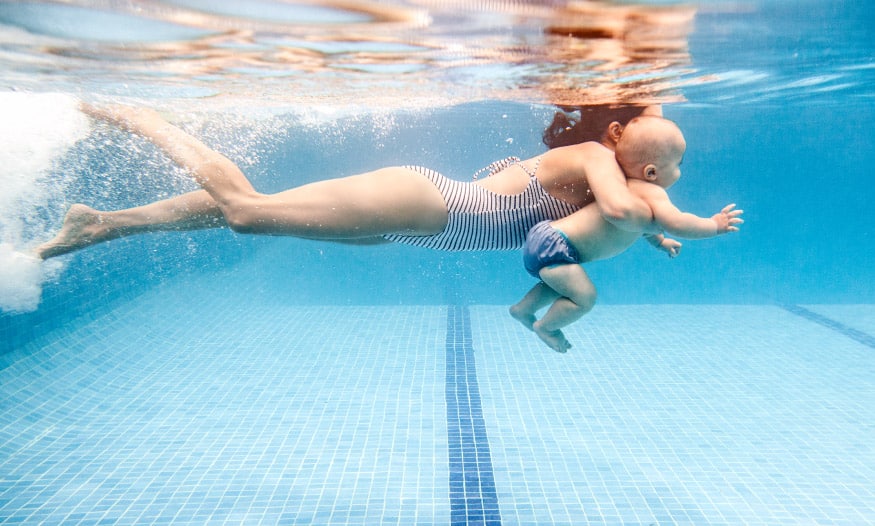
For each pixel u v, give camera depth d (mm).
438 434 5020
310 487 4223
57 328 6773
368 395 5852
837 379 6188
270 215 2836
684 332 7918
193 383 6164
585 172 2885
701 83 5332
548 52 3766
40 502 4031
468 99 5707
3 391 5496
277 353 7117
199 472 4430
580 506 3988
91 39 3311
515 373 6445
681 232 2678
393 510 3961
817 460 4527
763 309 9188
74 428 5137
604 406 5566
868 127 11031
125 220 3205
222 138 6172
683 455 4641
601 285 10875
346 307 9367
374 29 3199
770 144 11438
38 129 4309
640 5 2893
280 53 3676
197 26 3084
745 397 5742
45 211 4875
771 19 3354
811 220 11242
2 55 3617
